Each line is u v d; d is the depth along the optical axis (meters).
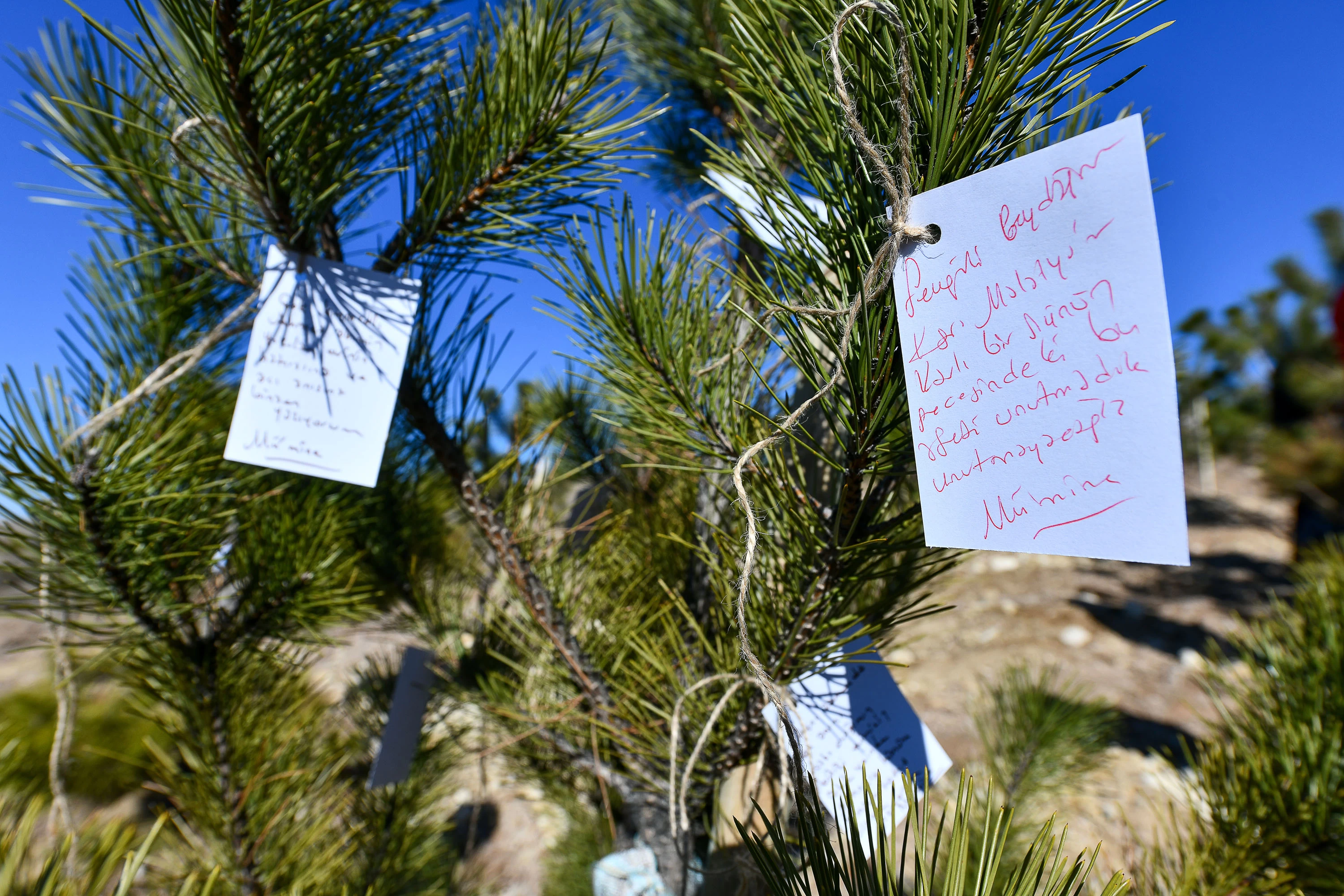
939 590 1.06
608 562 1.15
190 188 0.72
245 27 0.58
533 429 1.21
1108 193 0.37
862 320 0.50
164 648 0.98
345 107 0.70
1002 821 0.41
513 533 1.00
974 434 0.43
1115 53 0.44
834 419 0.54
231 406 1.06
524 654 1.18
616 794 1.41
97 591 0.87
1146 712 3.12
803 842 0.43
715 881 0.81
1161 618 4.29
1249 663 0.96
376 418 0.74
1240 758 0.86
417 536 1.42
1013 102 0.46
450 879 1.64
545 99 0.75
